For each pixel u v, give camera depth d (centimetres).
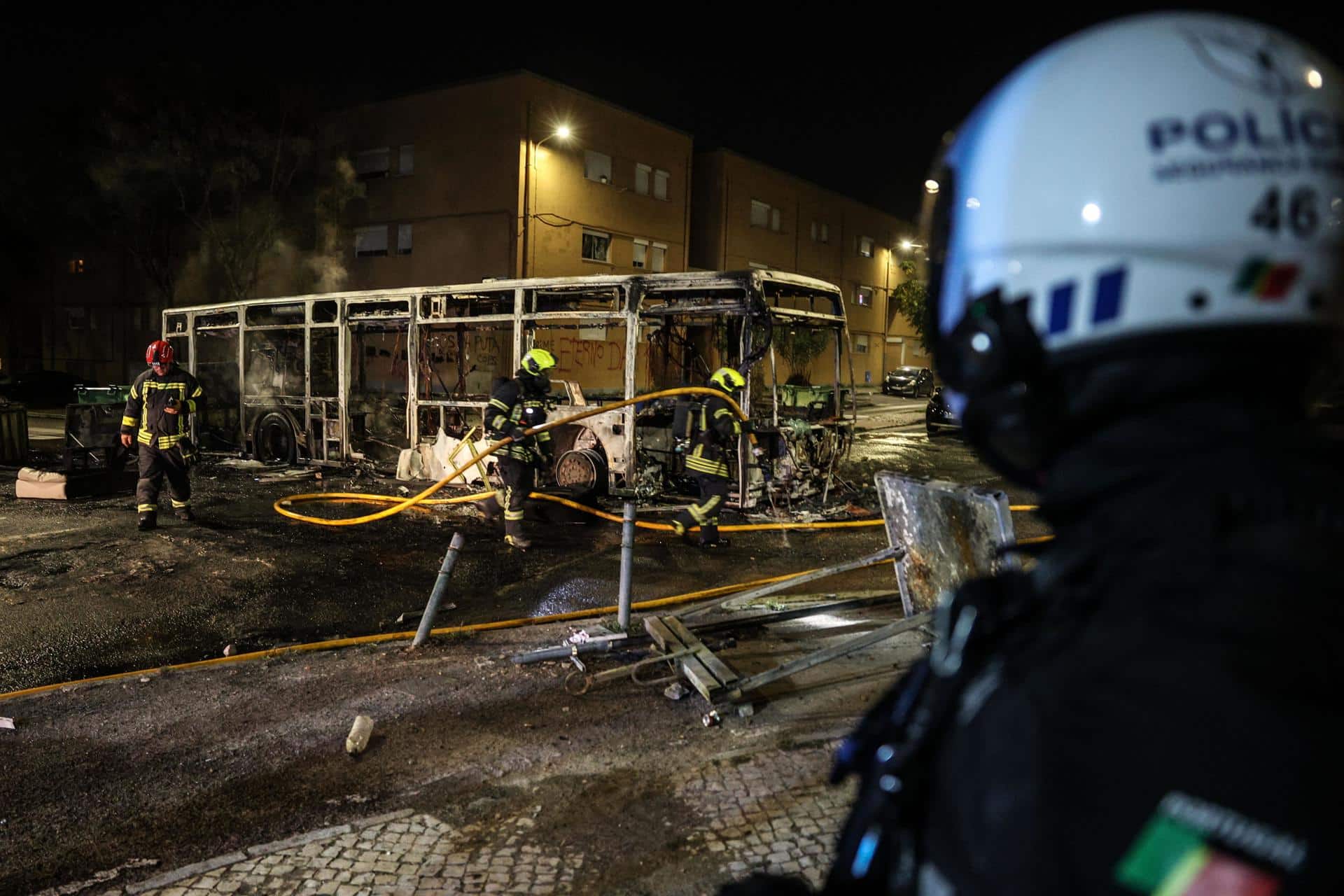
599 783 340
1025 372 67
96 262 3353
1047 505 66
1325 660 45
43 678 484
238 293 2755
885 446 1717
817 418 1091
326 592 654
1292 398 63
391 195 2823
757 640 504
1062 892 45
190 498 1013
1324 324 61
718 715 391
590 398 1252
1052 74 73
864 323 4378
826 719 395
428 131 2744
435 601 507
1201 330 60
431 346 1323
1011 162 71
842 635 513
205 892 271
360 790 338
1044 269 67
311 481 1189
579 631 514
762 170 3619
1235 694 44
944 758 59
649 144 3045
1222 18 72
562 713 407
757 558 773
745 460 952
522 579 695
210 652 530
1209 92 65
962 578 415
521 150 2589
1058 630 56
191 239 2947
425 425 1249
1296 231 60
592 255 2872
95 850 299
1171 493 56
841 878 73
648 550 799
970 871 52
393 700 424
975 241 74
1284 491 53
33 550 771
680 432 838
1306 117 64
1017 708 53
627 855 289
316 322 1323
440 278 2748
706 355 1162
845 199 4156
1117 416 64
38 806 328
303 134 2777
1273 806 41
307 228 2880
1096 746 47
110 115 2495
